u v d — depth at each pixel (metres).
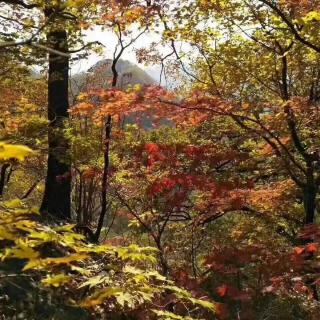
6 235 1.50
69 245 2.48
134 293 3.01
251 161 9.71
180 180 6.89
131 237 8.85
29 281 4.38
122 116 8.23
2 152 1.13
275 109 8.23
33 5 8.62
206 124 9.82
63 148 8.73
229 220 10.51
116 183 8.38
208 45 8.91
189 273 7.03
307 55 9.09
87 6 7.84
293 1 7.26
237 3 8.21
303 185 9.13
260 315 5.71
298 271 5.96
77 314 4.07
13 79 10.16
